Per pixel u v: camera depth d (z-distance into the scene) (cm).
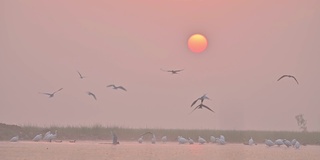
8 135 6234
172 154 4566
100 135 6969
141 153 4534
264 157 4553
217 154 4766
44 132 6675
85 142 6097
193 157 4341
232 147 6059
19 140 6100
